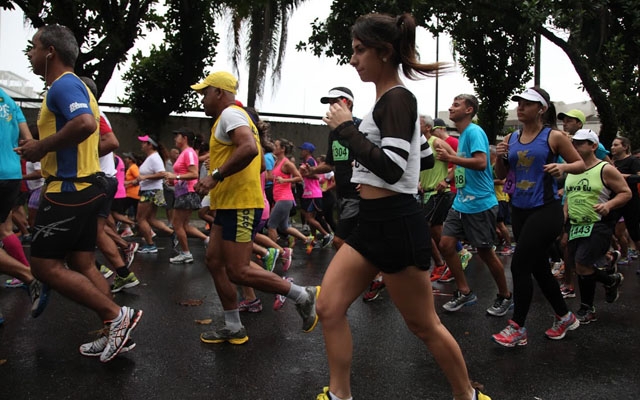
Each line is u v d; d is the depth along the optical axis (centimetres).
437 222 641
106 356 353
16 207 851
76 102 319
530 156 415
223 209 379
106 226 702
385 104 243
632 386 343
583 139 492
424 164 312
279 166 834
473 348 411
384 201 251
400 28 250
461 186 506
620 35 1402
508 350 408
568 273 591
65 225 335
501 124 1864
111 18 1223
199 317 473
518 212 425
